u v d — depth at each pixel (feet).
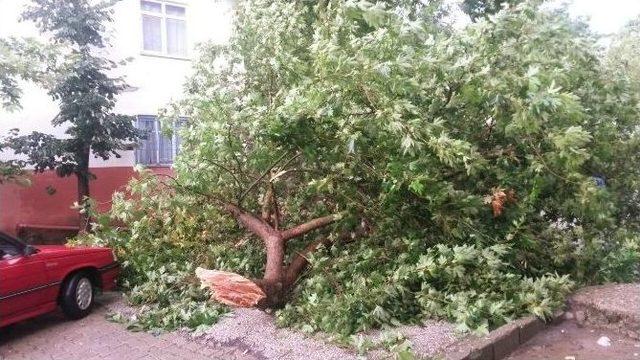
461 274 15.37
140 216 21.03
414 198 17.26
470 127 18.29
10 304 16.38
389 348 13.69
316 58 16.07
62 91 29.07
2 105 25.03
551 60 16.66
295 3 21.39
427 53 16.22
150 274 19.53
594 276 18.97
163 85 39.19
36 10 29.68
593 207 16.71
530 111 14.30
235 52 21.74
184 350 15.12
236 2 25.73
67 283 18.58
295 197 21.61
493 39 15.90
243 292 16.58
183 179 18.33
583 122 17.87
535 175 16.88
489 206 17.60
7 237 17.17
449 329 14.83
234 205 19.77
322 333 15.24
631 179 20.43
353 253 19.13
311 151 16.29
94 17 30.32
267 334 15.48
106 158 32.45
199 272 16.89
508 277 16.29
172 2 39.81
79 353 15.46
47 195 34.76
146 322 17.39
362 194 18.25
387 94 15.52
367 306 15.46
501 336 14.26
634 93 20.20
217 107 17.31
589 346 14.58
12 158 33.58
